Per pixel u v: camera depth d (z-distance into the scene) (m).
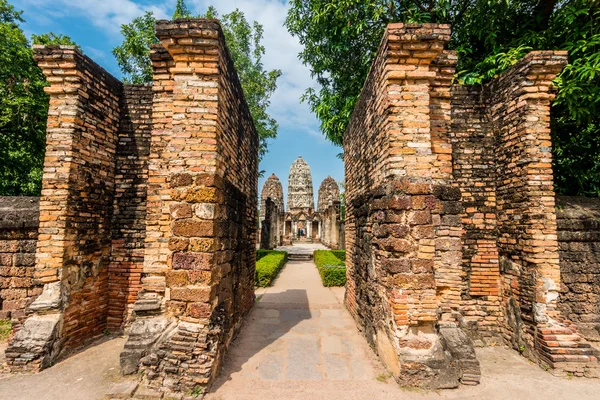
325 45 12.24
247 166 8.12
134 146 7.21
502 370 5.35
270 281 12.94
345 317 8.26
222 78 5.18
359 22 10.56
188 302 4.52
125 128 7.25
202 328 4.46
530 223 5.88
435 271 5.30
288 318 8.17
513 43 8.88
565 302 6.50
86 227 6.32
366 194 6.40
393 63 5.02
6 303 6.49
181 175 4.69
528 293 5.89
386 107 5.08
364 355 5.73
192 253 4.56
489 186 6.92
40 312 5.50
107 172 6.90
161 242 5.20
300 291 11.80
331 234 25.84
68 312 5.80
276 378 4.85
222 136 5.21
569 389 4.73
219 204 4.91
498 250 6.80
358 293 7.25
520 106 6.18
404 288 4.73
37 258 5.65
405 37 4.86
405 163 4.93
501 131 6.75
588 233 6.56
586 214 6.66
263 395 4.37
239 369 5.12
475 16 9.60
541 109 6.06
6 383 4.71
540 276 5.72
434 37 4.84
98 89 6.61
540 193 5.88
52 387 4.59
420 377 4.55
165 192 5.31
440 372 4.57
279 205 34.03
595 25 7.46
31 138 12.50
